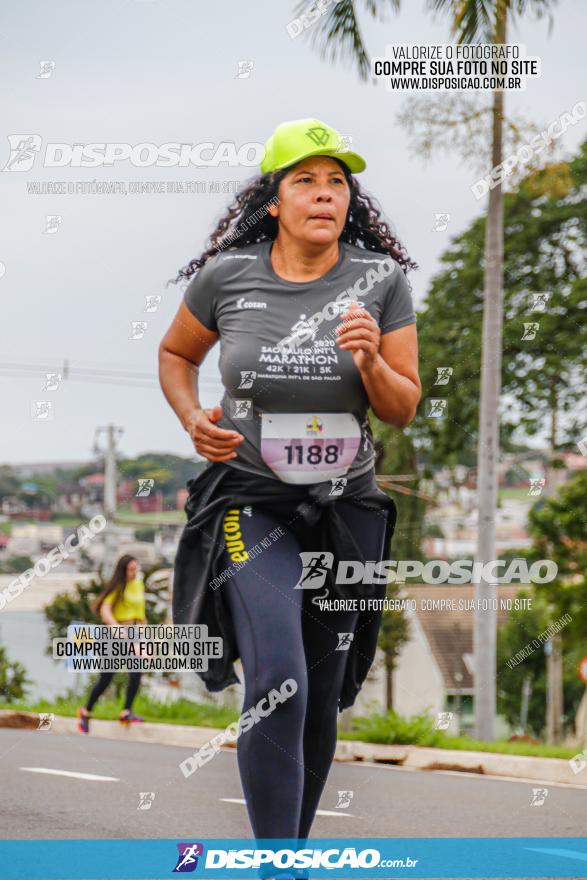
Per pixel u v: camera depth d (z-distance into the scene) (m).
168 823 6.14
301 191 4.86
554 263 32.78
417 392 4.95
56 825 6.02
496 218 19.30
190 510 5.00
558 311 31.08
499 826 6.47
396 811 6.99
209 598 4.85
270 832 4.45
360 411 4.93
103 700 13.73
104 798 7.00
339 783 8.70
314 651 4.92
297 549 4.85
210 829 5.98
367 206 5.27
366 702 12.45
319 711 4.93
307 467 4.85
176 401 5.18
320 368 4.82
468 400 28.27
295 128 4.91
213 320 5.09
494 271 19.56
